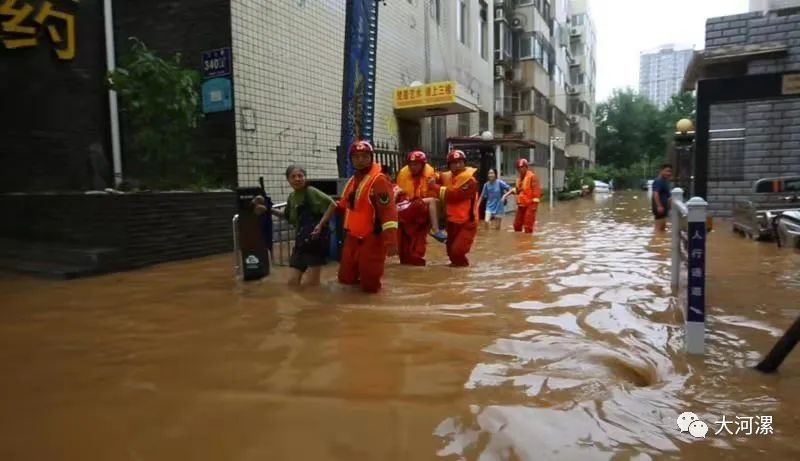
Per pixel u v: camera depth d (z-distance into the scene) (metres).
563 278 6.44
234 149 9.34
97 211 7.13
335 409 2.76
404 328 4.25
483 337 4.00
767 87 10.87
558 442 2.43
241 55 9.45
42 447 2.43
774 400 2.89
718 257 7.83
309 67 11.12
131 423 2.64
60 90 9.02
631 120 66.44
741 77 11.16
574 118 50.41
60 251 6.86
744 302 5.07
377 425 2.59
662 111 67.94
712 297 5.29
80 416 2.72
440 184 7.67
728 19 12.21
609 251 8.99
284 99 10.45
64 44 8.99
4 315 4.71
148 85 8.20
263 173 9.97
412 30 16.38
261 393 2.98
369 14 8.85
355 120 8.66
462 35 20.81
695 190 12.12
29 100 8.62
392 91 15.09
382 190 5.49
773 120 11.94
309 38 11.12
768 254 8.08
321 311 4.83
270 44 10.10
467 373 3.27
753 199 10.31
